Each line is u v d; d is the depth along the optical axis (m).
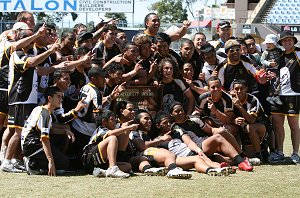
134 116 7.31
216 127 7.72
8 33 7.53
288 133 11.93
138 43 7.93
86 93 7.16
